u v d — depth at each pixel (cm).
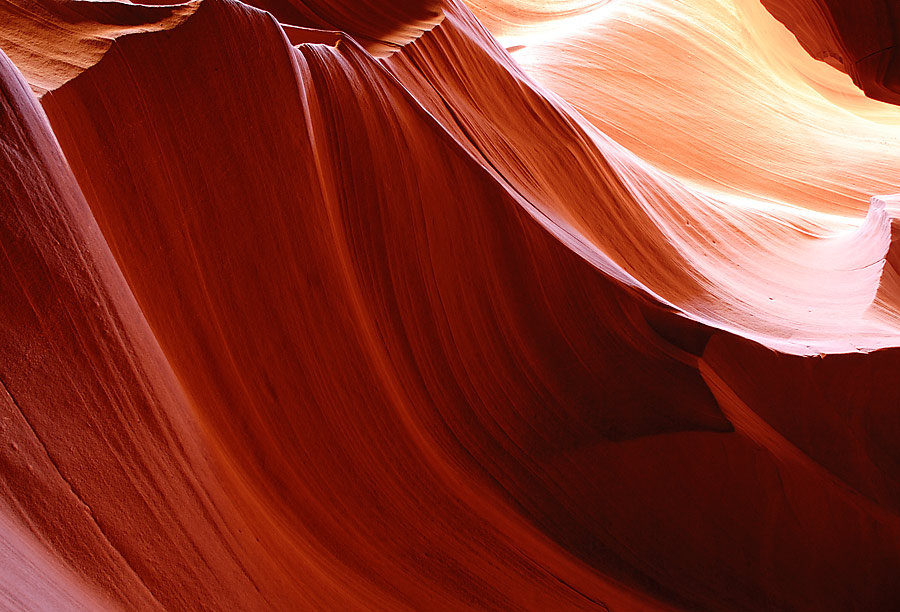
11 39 360
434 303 573
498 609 457
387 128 569
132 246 371
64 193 314
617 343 675
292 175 465
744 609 602
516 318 632
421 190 585
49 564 240
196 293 394
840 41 2000
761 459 642
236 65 441
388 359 521
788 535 648
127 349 322
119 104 379
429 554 454
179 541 306
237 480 368
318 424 438
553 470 581
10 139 290
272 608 337
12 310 276
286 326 439
